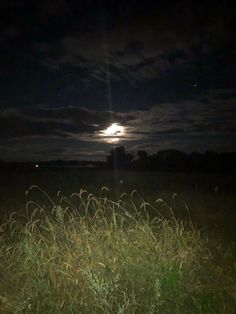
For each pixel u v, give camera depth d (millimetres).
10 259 7602
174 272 6676
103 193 16594
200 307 6016
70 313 5973
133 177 22078
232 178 22219
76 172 25344
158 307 6039
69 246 7742
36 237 8391
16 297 6504
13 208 12633
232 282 6957
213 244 9133
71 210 12242
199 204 13375
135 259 7160
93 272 6738
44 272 6855
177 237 8227
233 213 12297
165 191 16125
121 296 6254
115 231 8109
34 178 21453
